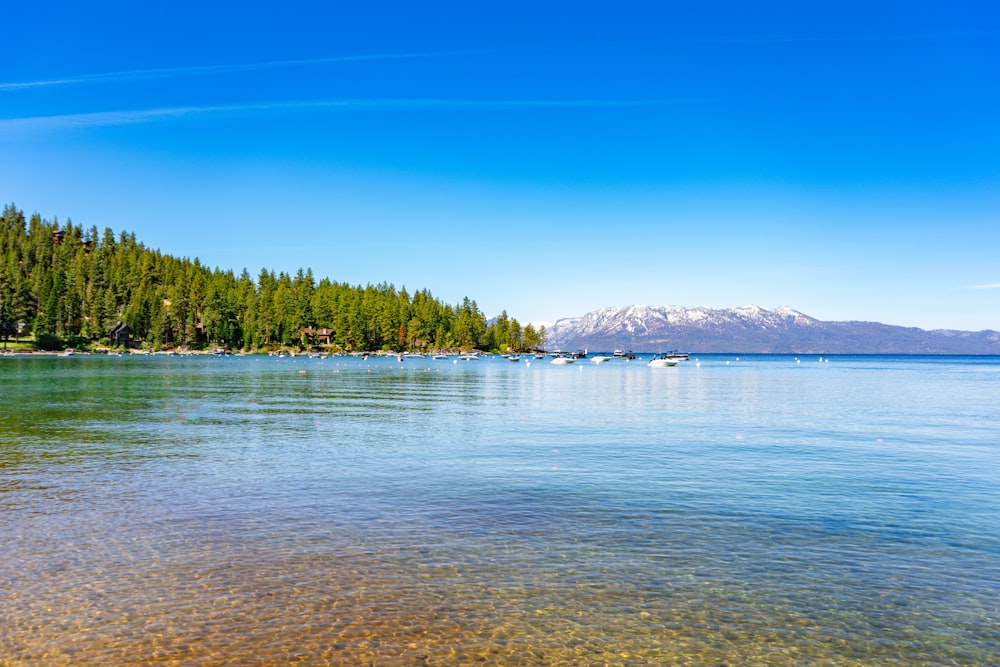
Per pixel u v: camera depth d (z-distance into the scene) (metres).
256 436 31.34
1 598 11.76
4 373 86.62
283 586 12.41
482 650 10.14
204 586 12.36
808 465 25.09
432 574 13.11
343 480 21.53
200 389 61.97
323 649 10.09
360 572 13.16
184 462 24.47
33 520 16.53
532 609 11.59
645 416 42.72
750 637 10.73
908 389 75.94
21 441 29.12
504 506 18.36
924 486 21.47
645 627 11.00
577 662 9.86
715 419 41.19
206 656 9.86
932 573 13.55
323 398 54.06
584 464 24.78
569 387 75.75
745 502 19.09
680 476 22.67
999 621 11.43
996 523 17.09
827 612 11.69
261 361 164.75
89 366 113.56
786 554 14.59
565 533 15.91
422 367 143.12
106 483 20.77
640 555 14.40
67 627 10.70
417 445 29.09
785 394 66.12
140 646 10.12
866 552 14.78
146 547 14.52
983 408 50.25
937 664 10.02
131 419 37.41
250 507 17.97
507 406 48.97
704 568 13.67
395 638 10.47
